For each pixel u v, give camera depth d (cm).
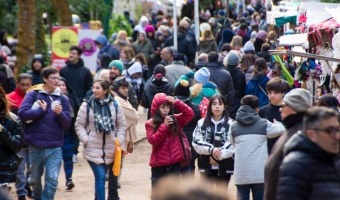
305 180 1025
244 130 1641
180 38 4225
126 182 2389
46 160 1966
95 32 3497
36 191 1995
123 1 6544
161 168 1883
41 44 3625
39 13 3622
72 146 2294
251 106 1650
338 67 2261
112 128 1948
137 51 4106
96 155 1944
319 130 1024
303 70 2536
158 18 5959
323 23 2450
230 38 4425
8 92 2630
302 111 1239
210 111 1823
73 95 2330
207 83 2144
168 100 1867
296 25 3516
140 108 4078
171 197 607
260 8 7231
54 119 1955
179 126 1873
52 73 1955
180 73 2711
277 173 1170
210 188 612
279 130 1627
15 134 1773
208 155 1819
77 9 4600
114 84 2197
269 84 1747
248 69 2953
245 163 1638
